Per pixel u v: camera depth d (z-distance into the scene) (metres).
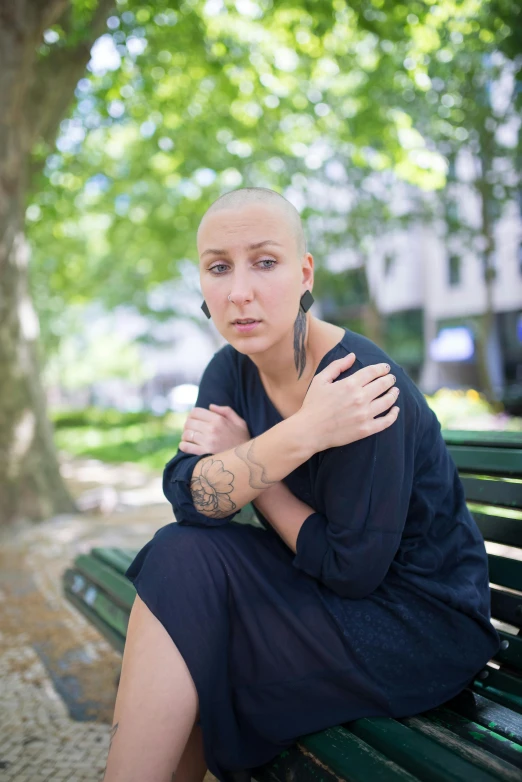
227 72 9.26
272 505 1.60
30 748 2.23
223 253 1.52
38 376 6.56
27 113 6.41
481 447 2.07
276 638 1.49
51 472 6.52
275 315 1.52
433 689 1.55
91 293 22.05
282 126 12.39
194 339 43.44
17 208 6.22
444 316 26.91
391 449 1.48
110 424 20.83
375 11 7.03
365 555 1.47
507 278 24.11
